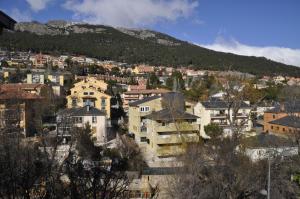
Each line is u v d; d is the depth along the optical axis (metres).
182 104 45.47
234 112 32.09
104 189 5.12
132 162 23.55
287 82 99.31
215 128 39.59
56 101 48.22
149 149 39.38
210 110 45.12
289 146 28.05
